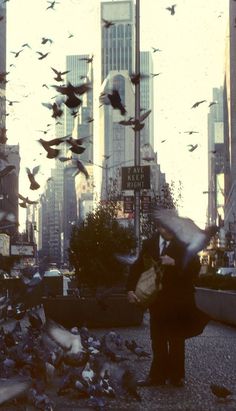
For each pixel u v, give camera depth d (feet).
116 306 53.31
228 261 263.08
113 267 61.36
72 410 19.33
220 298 56.85
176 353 24.93
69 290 91.35
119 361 27.20
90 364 22.22
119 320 53.31
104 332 48.98
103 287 61.67
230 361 32.14
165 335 24.89
